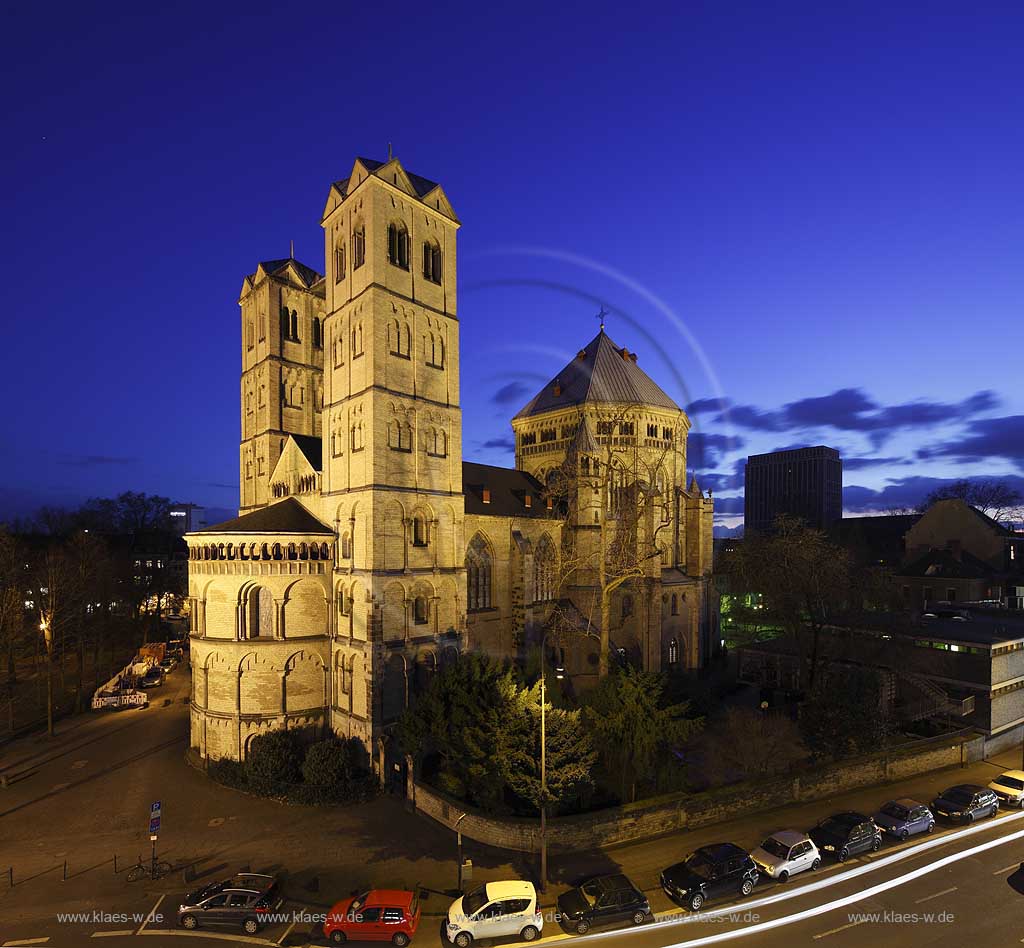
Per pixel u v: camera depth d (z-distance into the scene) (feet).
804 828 115.55
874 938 83.87
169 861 107.76
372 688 144.36
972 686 163.84
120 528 484.74
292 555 158.71
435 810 120.98
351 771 140.56
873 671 155.53
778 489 610.24
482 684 123.75
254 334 214.28
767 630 305.53
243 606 155.02
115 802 132.87
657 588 224.74
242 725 152.35
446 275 174.91
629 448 237.86
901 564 357.61
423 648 158.92
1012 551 323.16
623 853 106.11
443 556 168.14
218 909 87.81
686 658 244.63
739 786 122.42
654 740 116.47
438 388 170.19
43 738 176.24
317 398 215.72
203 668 157.17
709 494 266.77
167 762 156.56
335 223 171.32
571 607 211.61
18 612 213.66
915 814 114.21
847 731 136.36
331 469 167.84
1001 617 221.05
